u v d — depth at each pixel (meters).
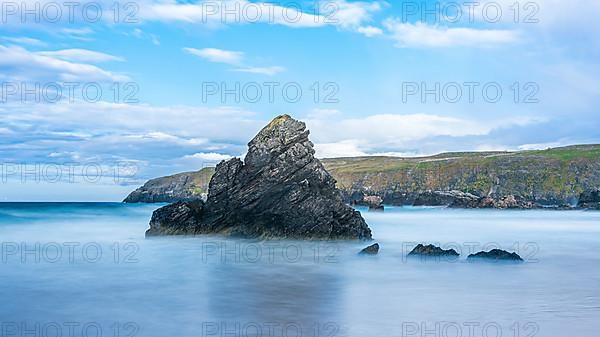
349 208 44.91
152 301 22.98
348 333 18.19
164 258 35.28
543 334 18.08
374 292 24.61
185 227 45.78
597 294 24.05
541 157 162.62
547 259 35.28
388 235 52.09
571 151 169.00
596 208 104.50
